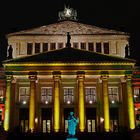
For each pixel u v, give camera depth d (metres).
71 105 65.31
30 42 71.25
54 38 71.12
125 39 71.44
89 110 65.19
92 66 60.47
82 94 59.09
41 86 66.19
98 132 55.97
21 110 64.94
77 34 71.12
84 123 58.34
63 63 60.28
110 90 66.06
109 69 60.47
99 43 71.31
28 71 60.41
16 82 65.38
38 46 71.06
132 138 52.16
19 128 58.81
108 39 71.38
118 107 65.00
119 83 65.75
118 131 57.38
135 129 53.41
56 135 53.72
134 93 69.81
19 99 65.50
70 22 72.06
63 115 64.75
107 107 58.75
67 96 66.00
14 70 60.44
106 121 58.09
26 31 71.69
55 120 58.12
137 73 70.44
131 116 58.66
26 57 61.09
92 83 66.12
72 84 66.25
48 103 65.44
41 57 61.12
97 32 71.62
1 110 69.75
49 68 60.38
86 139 52.34
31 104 58.84
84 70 60.22
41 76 61.09
